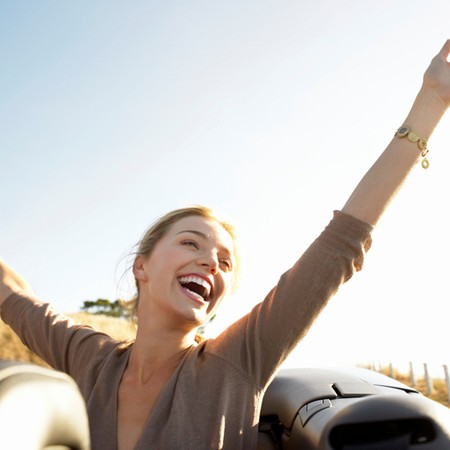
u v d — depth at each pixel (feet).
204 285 5.18
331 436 3.03
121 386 5.02
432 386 44.83
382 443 3.04
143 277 5.39
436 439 2.97
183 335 5.09
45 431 1.73
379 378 5.38
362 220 4.60
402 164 4.71
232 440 4.56
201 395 4.67
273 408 5.22
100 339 5.62
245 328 4.88
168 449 4.42
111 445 4.71
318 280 4.56
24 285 6.47
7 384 1.68
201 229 5.31
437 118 4.84
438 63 4.90
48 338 5.82
